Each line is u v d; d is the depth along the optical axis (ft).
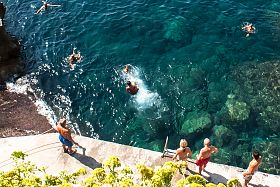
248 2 88.58
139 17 85.30
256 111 65.00
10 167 43.06
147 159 43.65
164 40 79.51
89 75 74.13
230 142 61.57
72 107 69.72
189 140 62.34
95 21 85.61
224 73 71.92
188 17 84.58
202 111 65.67
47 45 81.92
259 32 80.23
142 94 69.31
